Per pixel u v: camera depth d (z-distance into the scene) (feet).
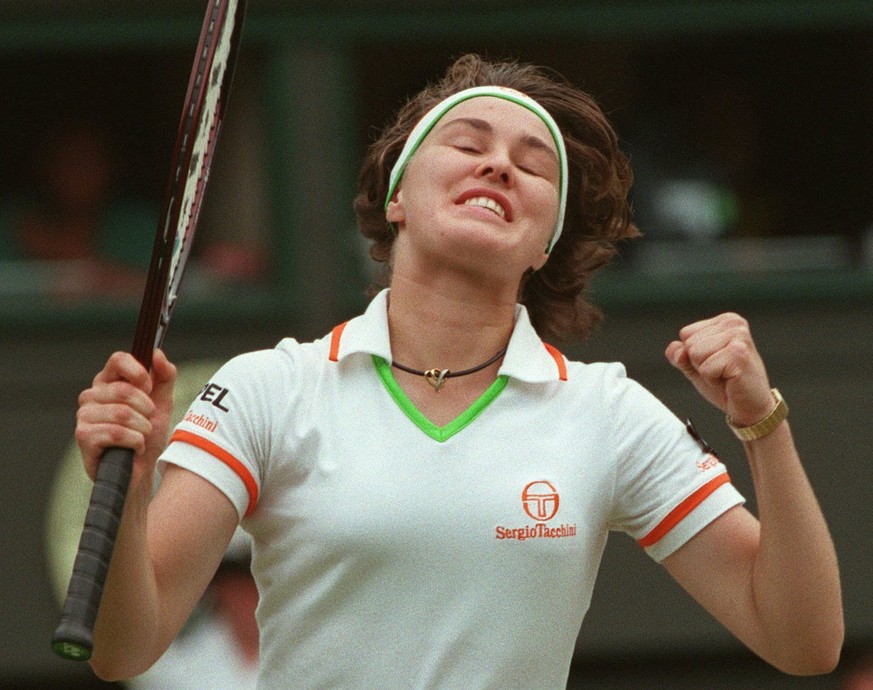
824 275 78.69
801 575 31.42
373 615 30.53
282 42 76.43
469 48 76.79
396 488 30.60
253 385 31.60
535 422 31.86
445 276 32.35
